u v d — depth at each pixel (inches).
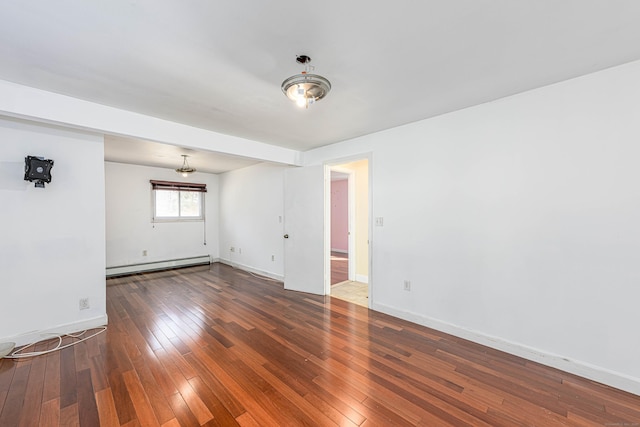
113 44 65.5
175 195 247.0
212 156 190.7
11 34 61.1
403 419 66.4
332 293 170.1
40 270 108.3
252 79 82.7
